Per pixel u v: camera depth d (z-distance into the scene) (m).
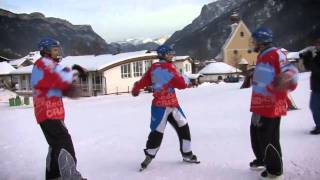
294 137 7.50
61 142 5.26
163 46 6.22
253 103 5.34
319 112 7.63
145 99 24.41
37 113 5.28
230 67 63.06
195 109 13.73
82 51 92.38
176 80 6.11
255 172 5.66
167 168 6.19
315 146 6.66
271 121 5.18
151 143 6.19
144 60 44.09
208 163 6.27
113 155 7.39
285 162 5.91
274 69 5.12
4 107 28.42
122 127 10.98
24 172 6.71
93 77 41.62
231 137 8.02
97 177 6.05
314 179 5.18
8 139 10.33
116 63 41.56
